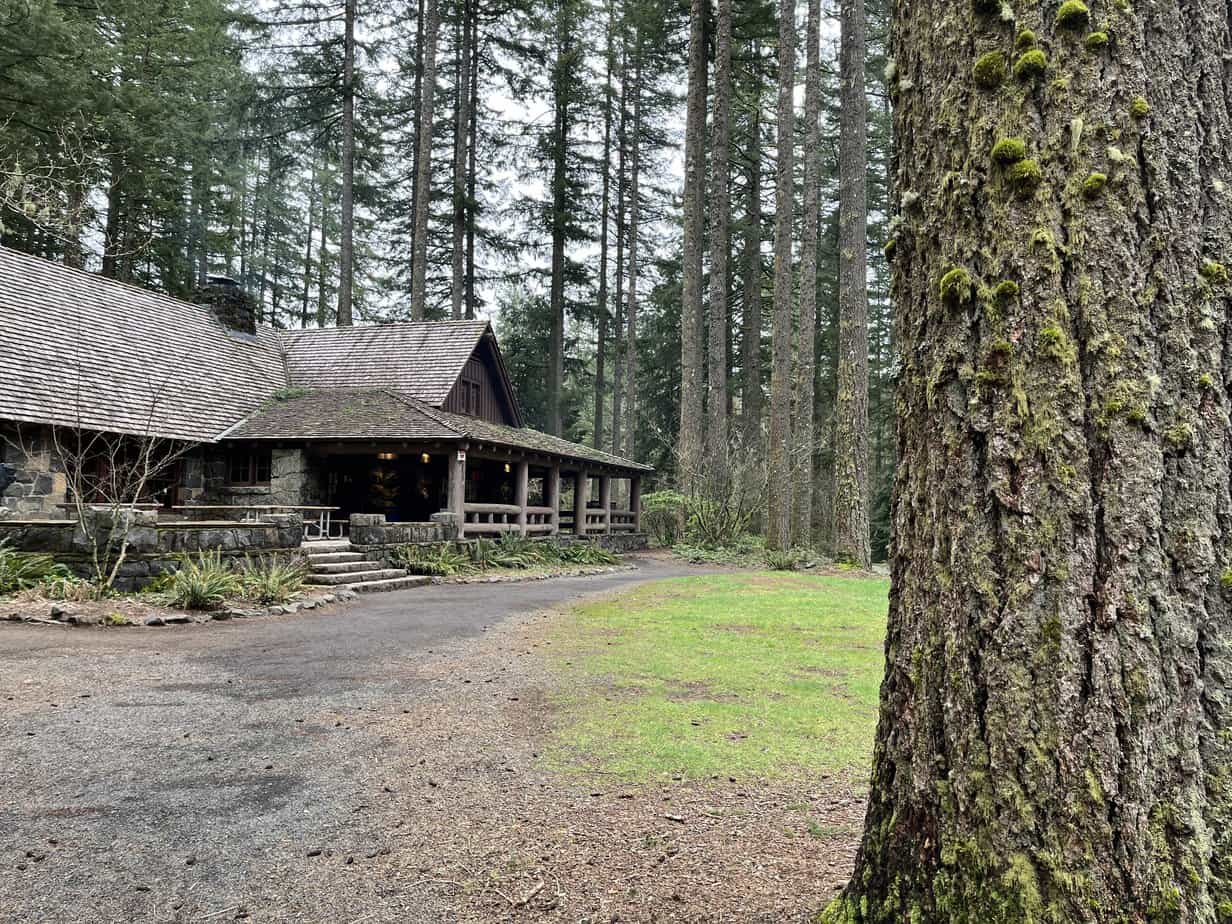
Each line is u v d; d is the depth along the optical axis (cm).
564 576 1438
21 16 1434
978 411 169
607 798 316
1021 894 153
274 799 315
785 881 242
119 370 1459
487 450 1620
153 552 899
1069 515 155
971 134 175
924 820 175
